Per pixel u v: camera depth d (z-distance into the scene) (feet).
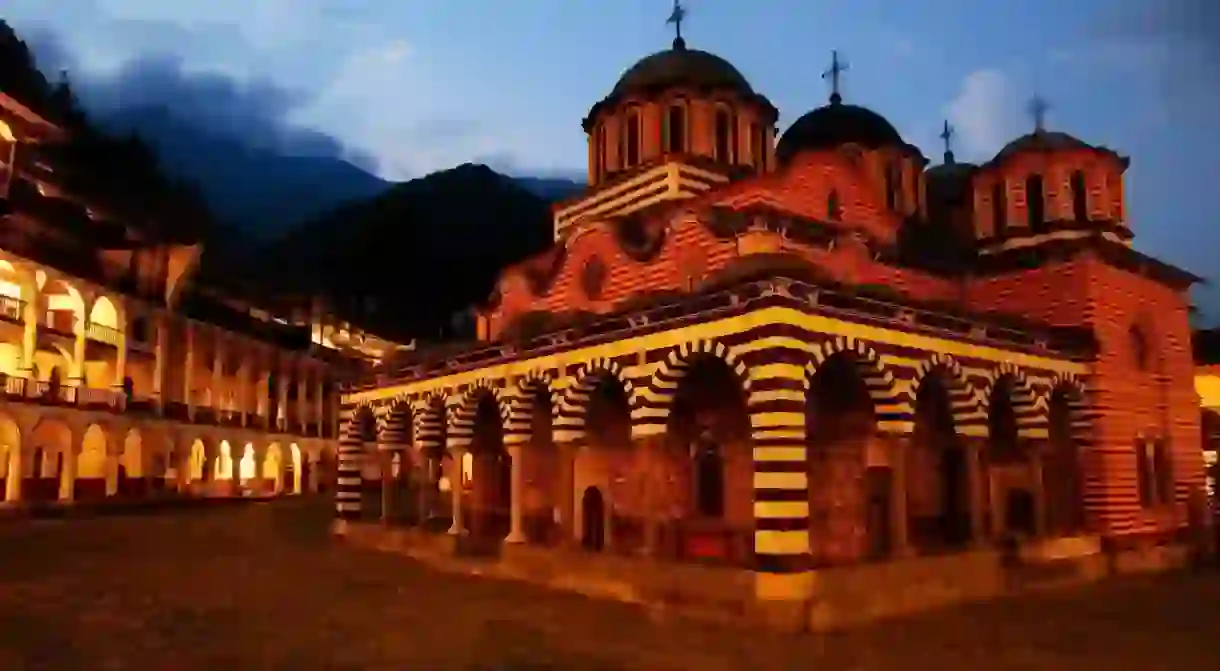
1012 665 51.26
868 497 79.41
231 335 209.97
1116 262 94.58
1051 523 89.86
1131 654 54.24
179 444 184.96
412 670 49.83
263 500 198.08
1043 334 84.23
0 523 127.95
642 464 72.74
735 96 108.47
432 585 80.74
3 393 137.18
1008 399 84.69
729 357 64.85
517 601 71.77
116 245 181.37
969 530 85.20
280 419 228.84
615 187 108.58
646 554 71.10
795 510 61.21
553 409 80.89
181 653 53.83
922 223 109.60
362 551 106.11
